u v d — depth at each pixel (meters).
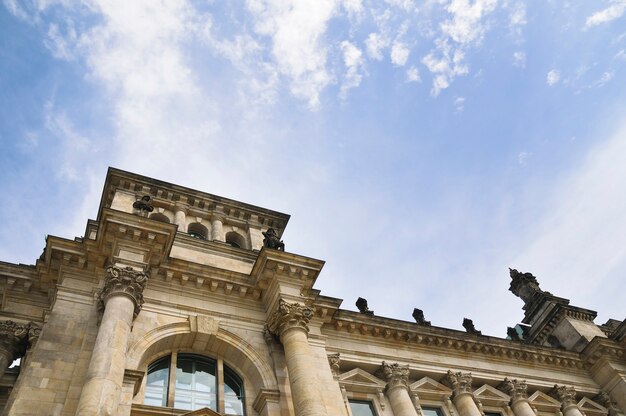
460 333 41.44
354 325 37.41
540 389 42.56
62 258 29.41
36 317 28.95
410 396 35.72
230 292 33.19
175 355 29.72
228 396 29.70
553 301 53.50
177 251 36.12
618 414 42.97
